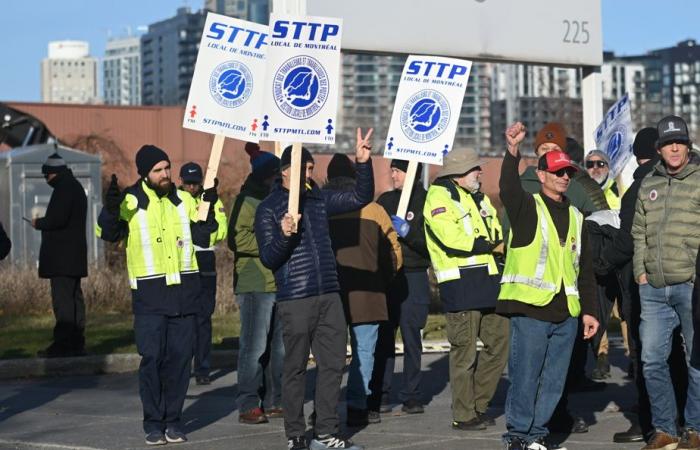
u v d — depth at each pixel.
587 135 39.34
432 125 23.61
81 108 97.25
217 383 29.94
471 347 21.75
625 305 20.89
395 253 22.17
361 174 19.95
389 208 24.39
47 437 22.20
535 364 18.50
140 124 98.19
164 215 21.06
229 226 23.00
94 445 21.20
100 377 31.39
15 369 31.25
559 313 18.45
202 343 29.53
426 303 23.78
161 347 20.98
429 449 19.97
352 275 21.92
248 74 22.17
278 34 19.67
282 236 19.28
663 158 18.83
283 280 19.64
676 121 18.73
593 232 22.17
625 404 24.69
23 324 41.41
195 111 21.89
